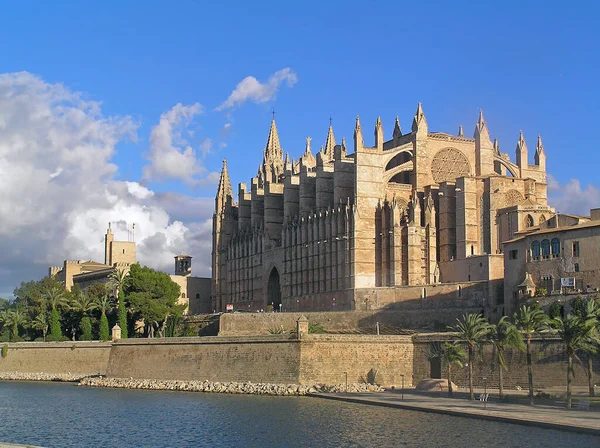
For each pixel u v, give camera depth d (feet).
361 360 425.69
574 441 269.44
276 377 433.48
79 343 566.36
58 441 311.47
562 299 409.08
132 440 310.04
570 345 320.09
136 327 648.79
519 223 538.88
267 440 300.40
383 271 581.12
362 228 587.68
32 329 654.53
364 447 280.51
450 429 300.40
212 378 465.47
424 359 419.95
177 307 625.82
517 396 356.38
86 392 469.16
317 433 307.17
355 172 594.65
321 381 422.82
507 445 267.80
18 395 459.32
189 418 354.13
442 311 490.90
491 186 565.94
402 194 610.24
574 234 417.49
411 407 348.38
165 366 494.59
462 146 630.33
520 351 376.07
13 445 244.42
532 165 629.51
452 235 577.02
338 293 599.16
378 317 515.50
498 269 506.89
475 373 393.09
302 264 652.89
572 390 352.28
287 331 519.19
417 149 613.93
